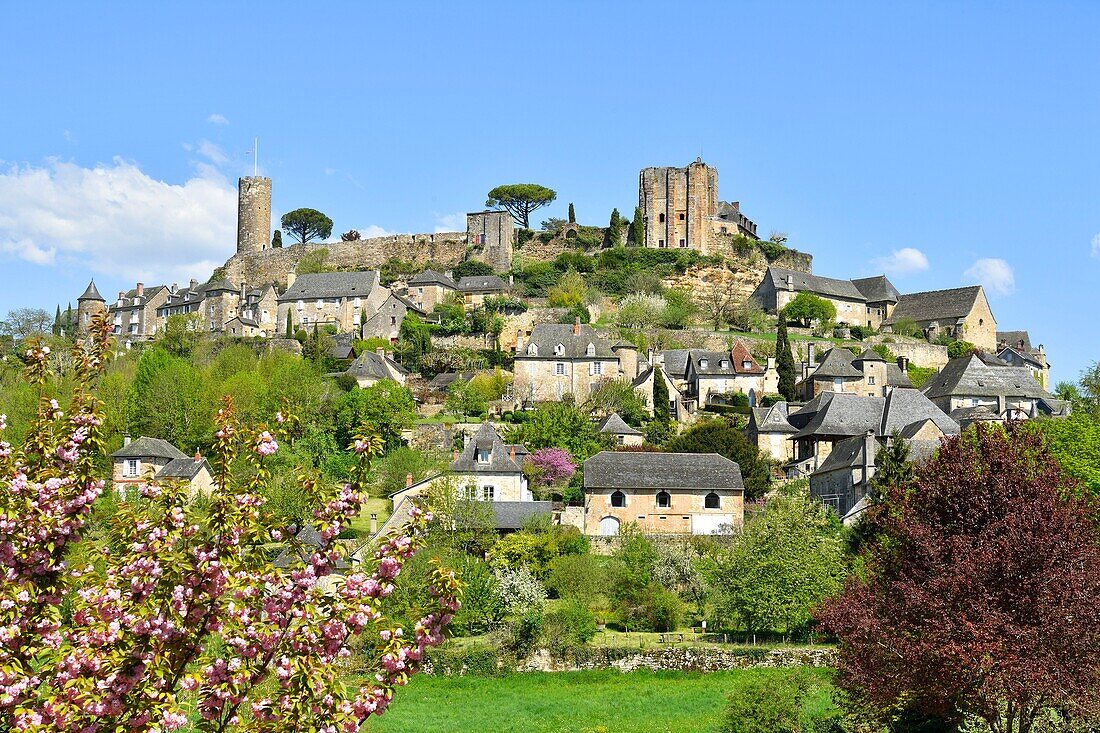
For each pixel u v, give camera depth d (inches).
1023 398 4630.9
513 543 2913.4
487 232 6919.3
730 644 2377.0
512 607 2463.1
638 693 2105.1
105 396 4072.3
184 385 4185.5
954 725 1498.5
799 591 2415.1
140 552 708.7
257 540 748.0
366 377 4881.9
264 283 7180.1
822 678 1932.8
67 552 748.0
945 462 1433.3
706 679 2208.4
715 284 6643.7
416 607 776.3
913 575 1344.7
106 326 856.3
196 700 728.3
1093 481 2331.4
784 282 6294.3
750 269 6722.4
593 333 4990.2
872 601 1395.2
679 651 2297.0
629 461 3427.7
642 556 2886.3
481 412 4672.7
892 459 2982.3
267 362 4958.2
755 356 5487.2
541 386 4849.9
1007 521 1301.7
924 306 6343.5
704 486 3378.4
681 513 3363.7
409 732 1833.2
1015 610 1244.5
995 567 1261.1
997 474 1397.6
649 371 4822.8
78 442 761.0
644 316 5895.7
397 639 741.3
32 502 708.7
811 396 4955.7
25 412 3344.0
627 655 2301.9
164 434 4033.0
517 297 6186.0
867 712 1553.9
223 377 4667.8
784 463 4119.1
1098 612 1221.7
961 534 1344.7
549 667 2300.7
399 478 3580.2
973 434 1795.0
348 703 719.1
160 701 679.1
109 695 666.2
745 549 2549.2
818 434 3919.8
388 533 775.7
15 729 639.8
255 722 704.4
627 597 2679.6
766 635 2503.7
